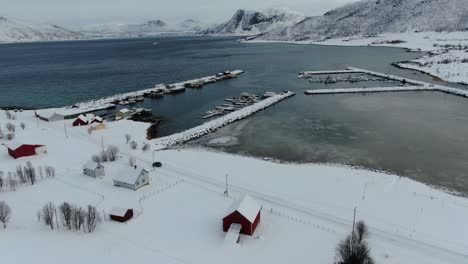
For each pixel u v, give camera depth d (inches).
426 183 2253.9
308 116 3767.2
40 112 4124.0
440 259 1529.3
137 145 3002.0
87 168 2378.2
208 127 3432.6
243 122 3636.8
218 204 2014.0
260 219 1849.2
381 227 1766.7
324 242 1651.1
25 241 1592.0
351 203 2005.4
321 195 2105.1
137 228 1761.8
